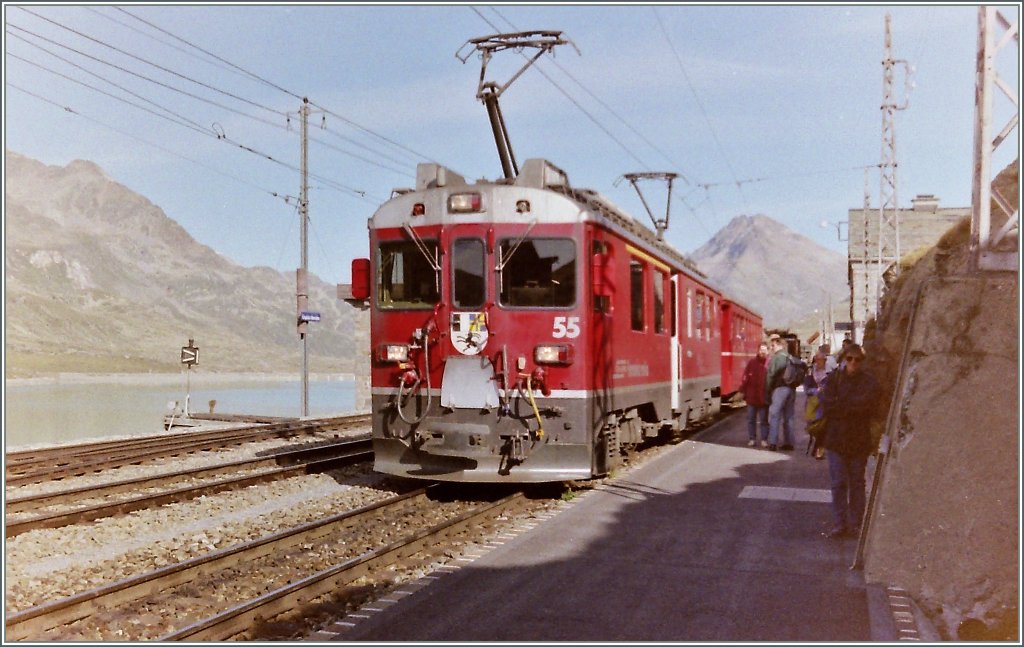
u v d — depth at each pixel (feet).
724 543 26.68
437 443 35.12
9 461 44.91
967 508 21.76
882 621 18.98
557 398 34.55
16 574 23.99
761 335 104.94
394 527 30.37
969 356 23.27
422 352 35.70
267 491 37.91
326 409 223.30
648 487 37.11
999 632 18.97
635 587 21.94
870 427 27.30
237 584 22.95
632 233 42.22
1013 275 24.58
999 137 25.53
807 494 35.12
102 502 34.91
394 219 36.78
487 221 35.29
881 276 101.96
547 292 34.96
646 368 43.93
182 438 61.52
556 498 35.63
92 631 19.24
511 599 20.92
